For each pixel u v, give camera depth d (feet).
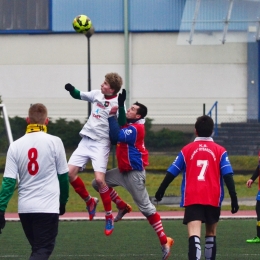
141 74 299.99
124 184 90.02
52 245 68.03
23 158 67.15
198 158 74.69
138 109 89.40
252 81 298.56
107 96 87.35
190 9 297.94
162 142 263.08
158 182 209.77
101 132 87.51
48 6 300.81
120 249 104.47
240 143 258.98
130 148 88.28
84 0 299.38
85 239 116.67
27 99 301.63
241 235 121.19
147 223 142.61
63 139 263.29
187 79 299.58
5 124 189.16
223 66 299.58
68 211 168.45
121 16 298.76
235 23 298.35
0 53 303.07
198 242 72.49
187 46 299.38
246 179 214.90
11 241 113.60
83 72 300.81
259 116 296.92
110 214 89.71
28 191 67.31
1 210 65.92
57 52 301.43
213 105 274.57
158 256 97.09
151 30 298.76
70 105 299.79
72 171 87.71
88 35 232.53
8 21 302.25
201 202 73.46
